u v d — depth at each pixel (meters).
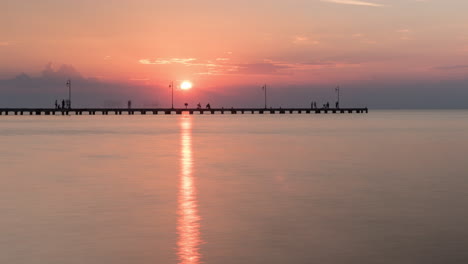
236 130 96.00
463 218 22.02
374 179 33.41
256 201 26.08
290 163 42.84
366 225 20.89
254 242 18.53
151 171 37.75
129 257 16.84
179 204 25.28
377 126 111.25
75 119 164.62
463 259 16.58
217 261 16.45
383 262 16.31
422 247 17.84
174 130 96.38
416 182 32.06
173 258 16.73
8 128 102.19
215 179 33.69
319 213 23.12
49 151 53.78
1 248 17.81
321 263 16.25
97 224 21.14
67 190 29.38
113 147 58.78
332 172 36.97
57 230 20.20
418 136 76.00
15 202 25.75
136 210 23.84
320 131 91.50
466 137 73.38
